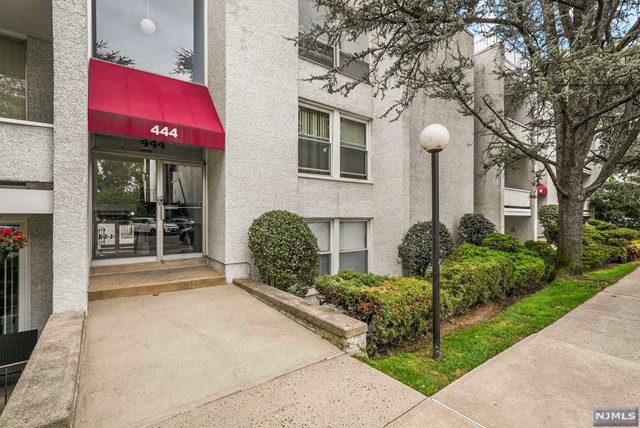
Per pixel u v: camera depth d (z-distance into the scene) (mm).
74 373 2555
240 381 2902
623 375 3111
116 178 6273
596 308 5121
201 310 4723
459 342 4047
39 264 5398
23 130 4117
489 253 6770
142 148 6484
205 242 7195
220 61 6430
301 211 7605
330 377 3016
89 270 5676
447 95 6953
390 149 8820
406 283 4645
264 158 6727
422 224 8641
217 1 6570
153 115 5566
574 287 6371
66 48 4234
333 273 8383
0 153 3994
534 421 2428
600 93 6188
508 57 11594
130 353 3363
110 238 6227
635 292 6055
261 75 6703
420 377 3139
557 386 2926
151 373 2988
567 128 7152
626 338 3984
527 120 12750
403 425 2365
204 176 7188
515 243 8125
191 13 7207
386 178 8930
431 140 3754
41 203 4184
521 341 3959
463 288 5016
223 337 3818
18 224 5266
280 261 5789
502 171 10727
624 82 4680
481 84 12266
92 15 6098
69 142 4223
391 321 3828
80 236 4250
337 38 5574
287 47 7129
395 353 3840
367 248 9297
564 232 7488
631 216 19031
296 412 2488
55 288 4102
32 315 5316
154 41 6762
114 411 2438
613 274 7621
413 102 8945
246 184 6477
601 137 8984
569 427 2357
